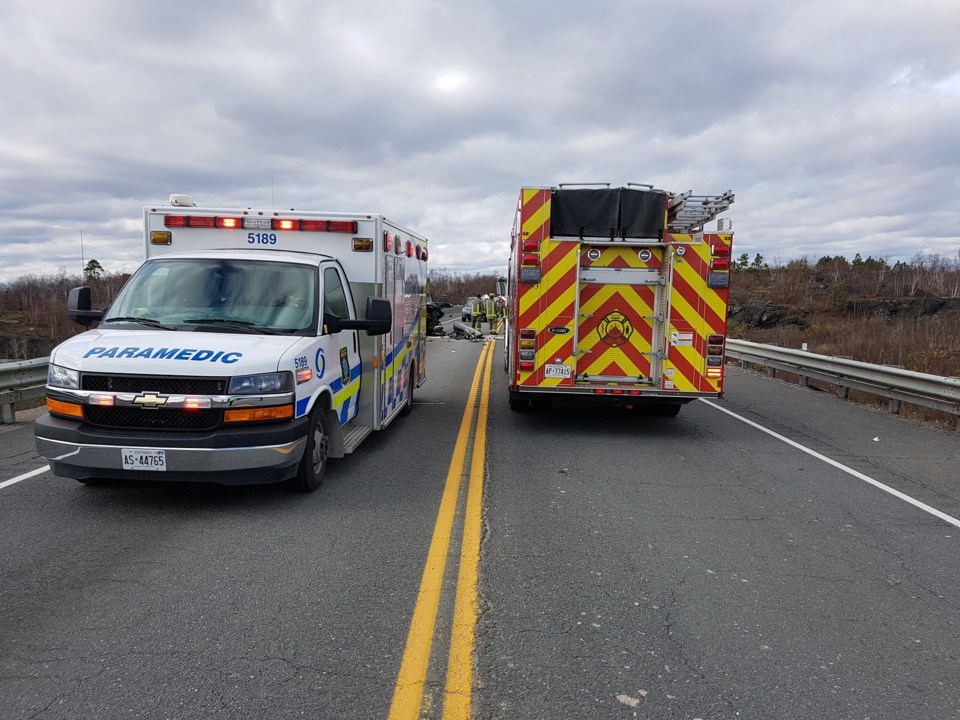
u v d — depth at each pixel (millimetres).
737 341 18016
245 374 4961
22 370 8641
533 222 8680
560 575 4270
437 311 28781
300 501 5605
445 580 4125
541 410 10641
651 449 8078
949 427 10086
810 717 2859
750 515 5633
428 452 7559
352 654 3250
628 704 2914
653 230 8773
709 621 3715
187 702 2828
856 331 25969
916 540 5152
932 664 3330
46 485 5848
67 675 3002
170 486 5895
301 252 6953
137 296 5938
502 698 2932
